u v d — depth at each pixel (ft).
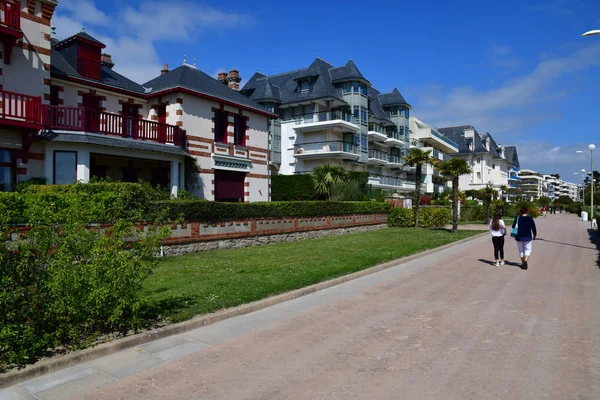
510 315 23.56
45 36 51.75
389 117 185.57
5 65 47.67
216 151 72.74
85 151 50.83
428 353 17.61
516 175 381.60
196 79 73.46
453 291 29.94
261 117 83.76
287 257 42.88
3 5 46.75
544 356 17.22
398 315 23.58
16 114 45.65
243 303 24.54
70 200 34.06
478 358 17.02
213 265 37.19
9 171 47.73
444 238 67.56
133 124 57.62
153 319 20.75
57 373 15.19
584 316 23.27
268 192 85.15
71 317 17.35
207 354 17.35
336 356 17.25
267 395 13.67
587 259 47.16
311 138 136.98
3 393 13.55
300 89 141.59
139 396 13.53
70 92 58.44
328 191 97.86
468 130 278.67
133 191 39.32
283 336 19.83
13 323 15.35
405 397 13.53
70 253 17.79
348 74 143.23
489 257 48.67
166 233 20.88
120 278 18.47
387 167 173.47
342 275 33.91
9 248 16.16
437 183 226.17
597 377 15.10
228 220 50.65
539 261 45.57
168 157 61.16
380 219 93.30
